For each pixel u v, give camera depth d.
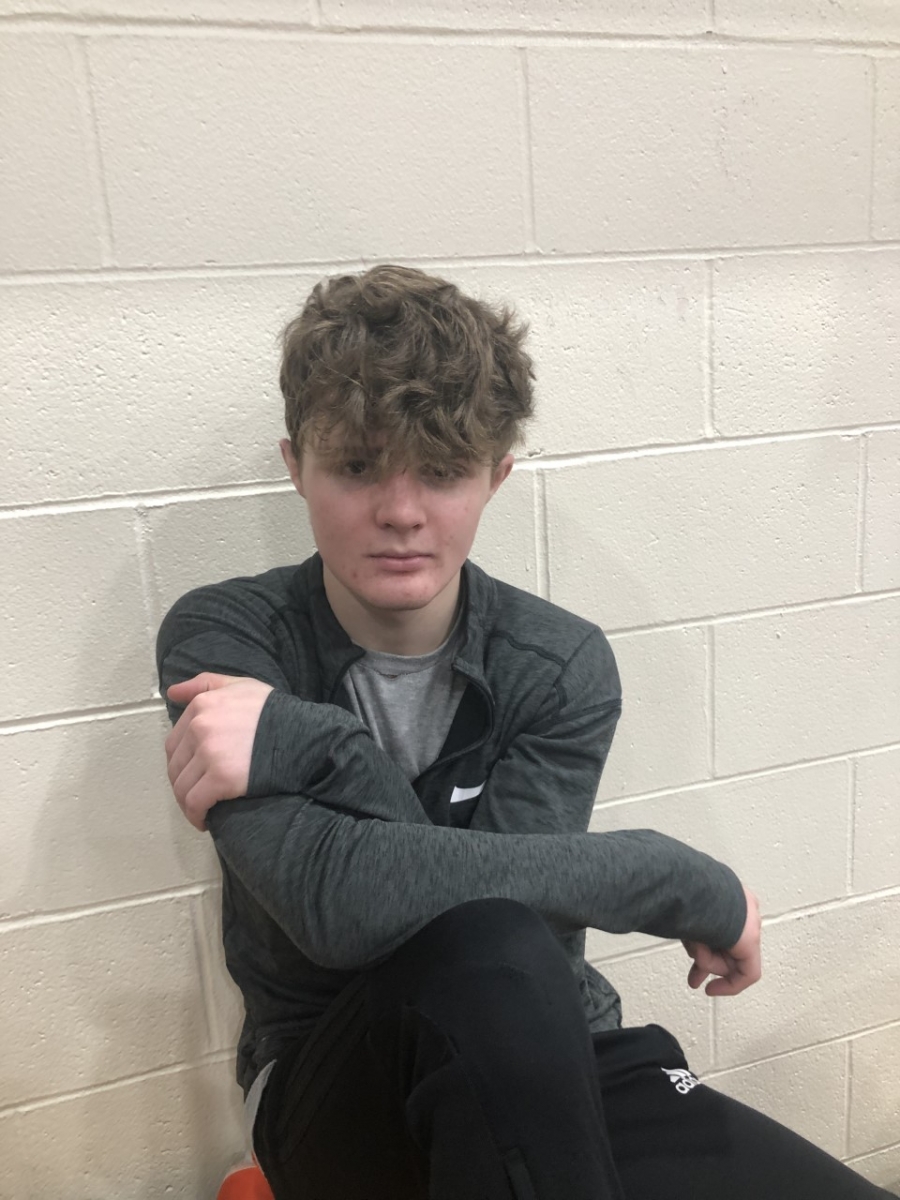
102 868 1.01
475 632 0.85
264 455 0.98
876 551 1.20
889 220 1.12
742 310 1.09
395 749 0.85
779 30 1.03
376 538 0.73
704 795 1.19
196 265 0.92
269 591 0.86
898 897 1.31
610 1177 0.56
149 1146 1.08
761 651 1.18
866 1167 1.38
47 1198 1.06
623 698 1.14
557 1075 0.56
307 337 0.74
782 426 1.13
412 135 0.95
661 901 0.74
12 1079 1.02
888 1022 1.34
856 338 1.13
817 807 1.25
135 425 0.93
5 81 0.84
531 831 0.79
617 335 1.05
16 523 0.92
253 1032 0.89
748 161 1.05
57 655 0.96
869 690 1.24
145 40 0.86
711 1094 0.83
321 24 0.90
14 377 0.89
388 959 0.65
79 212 0.88
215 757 0.68
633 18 0.98
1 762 0.96
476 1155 0.55
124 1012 1.04
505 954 0.61
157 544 0.96
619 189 1.02
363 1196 0.69
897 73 1.08
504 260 1.00
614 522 1.09
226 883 0.93
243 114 0.90
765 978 1.27
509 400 0.78
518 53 0.96
